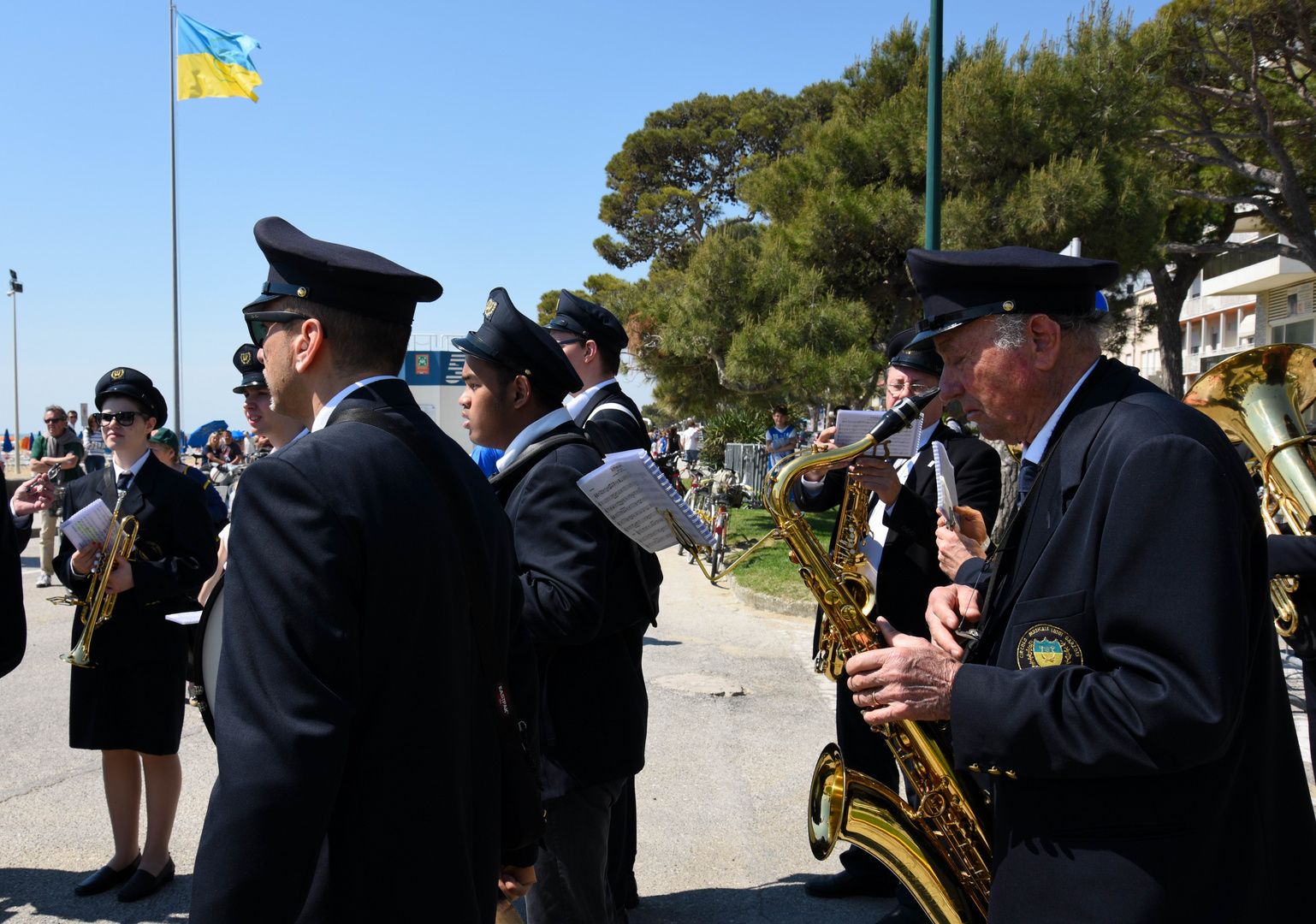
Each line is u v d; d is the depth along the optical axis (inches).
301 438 55.6
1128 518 53.2
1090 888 55.1
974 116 412.2
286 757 46.9
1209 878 54.4
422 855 52.8
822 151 482.0
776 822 157.0
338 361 60.7
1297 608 109.3
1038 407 63.8
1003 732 55.8
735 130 1561.3
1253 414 129.0
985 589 78.2
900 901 116.5
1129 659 52.3
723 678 245.0
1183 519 51.8
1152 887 53.7
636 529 87.1
